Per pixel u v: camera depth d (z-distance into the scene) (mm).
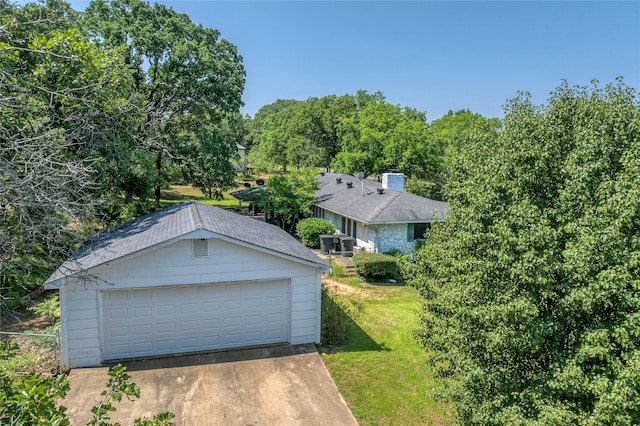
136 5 23547
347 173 36969
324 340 11125
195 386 8625
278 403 8125
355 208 22328
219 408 7883
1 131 6879
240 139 75500
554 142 6684
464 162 8773
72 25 14531
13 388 3602
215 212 14242
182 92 23750
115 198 16562
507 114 9180
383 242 20297
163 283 9656
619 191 5148
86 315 9234
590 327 5062
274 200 24547
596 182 5629
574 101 7723
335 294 15688
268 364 9664
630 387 4461
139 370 9211
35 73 9180
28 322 11438
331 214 25938
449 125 60688
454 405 7328
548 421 4742
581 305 5047
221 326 10328
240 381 8883
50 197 6035
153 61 23234
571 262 5020
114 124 11688
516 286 5379
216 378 8977
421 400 8477
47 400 3096
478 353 6211
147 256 9477
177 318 9992
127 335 9680
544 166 6258
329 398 8375
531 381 5566
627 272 4832
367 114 40750
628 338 4703
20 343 10188
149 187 21297
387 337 11586
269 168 46531
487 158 7332
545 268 5062
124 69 13156
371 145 36844
